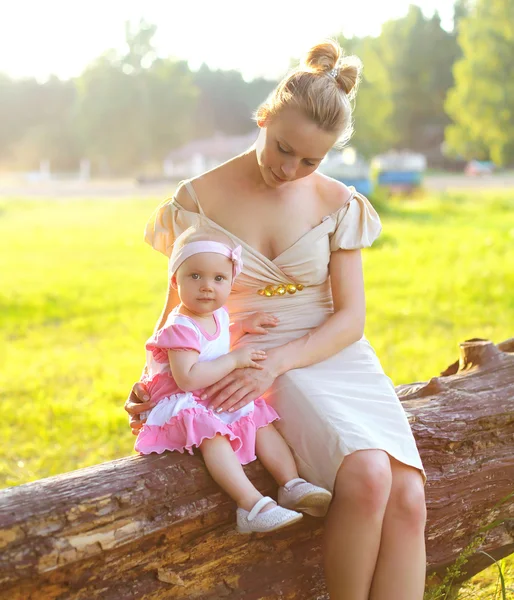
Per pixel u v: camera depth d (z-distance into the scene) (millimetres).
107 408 5867
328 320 2752
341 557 2348
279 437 2521
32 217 22734
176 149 71188
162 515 2248
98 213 23906
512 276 10750
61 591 2152
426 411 2846
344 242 2766
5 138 87250
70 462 4969
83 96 71062
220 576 2426
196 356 2443
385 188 25297
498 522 2787
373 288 10250
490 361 3207
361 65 2529
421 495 2408
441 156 61750
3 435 5379
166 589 2318
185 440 2371
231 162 2789
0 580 2016
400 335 7719
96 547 2133
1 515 2055
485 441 2855
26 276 12016
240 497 2299
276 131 2467
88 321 8898
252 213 2738
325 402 2518
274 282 2771
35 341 8031
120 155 70938
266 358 2582
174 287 2691
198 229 2572
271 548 2488
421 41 67750
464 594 3143
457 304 9109
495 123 36625
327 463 2422
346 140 2582
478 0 36906
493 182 38812
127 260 13828
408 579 2357
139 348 7684
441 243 14484
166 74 70562
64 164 79188
